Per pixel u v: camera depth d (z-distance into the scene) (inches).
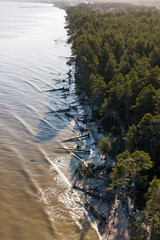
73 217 1574.8
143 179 1542.8
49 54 5526.6
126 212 1529.3
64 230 1488.7
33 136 2422.5
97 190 1777.8
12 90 3469.5
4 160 2066.9
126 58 3314.5
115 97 2388.0
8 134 2432.3
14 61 4877.0
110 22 6441.9
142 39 3774.6
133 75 2667.3
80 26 7130.9
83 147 2283.5
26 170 1969.7
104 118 2652.6
